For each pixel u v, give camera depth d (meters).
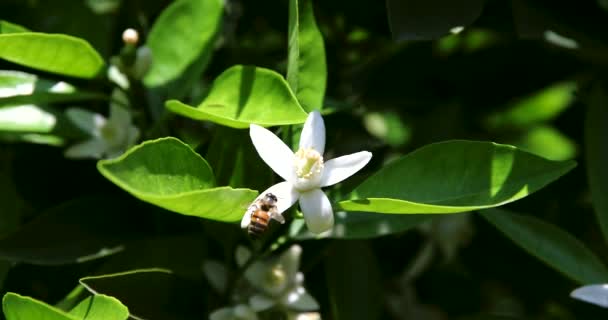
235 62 0.72
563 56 0.74
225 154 0.61
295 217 0.61
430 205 0.56
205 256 0.64
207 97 0.62
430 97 0.75
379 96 0.74
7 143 0.68
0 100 0.63
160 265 0.63
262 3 0.76
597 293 0.61
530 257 0.73
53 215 0.63
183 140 0.66
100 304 0.58
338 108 0.66
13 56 0.62
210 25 0.67
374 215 0.63
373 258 0.66
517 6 0.67
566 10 0.67
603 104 0.67
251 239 0.63
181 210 0.57
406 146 0.75
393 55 0.74
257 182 0.61
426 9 0.63
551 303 0.73
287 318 0.64
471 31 0.75
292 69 0.61
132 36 0.64
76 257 0.62
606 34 0.67
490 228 0.73
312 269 0.66
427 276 0.75
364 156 0.59
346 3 0.72
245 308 0.62
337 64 0.75
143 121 0.66
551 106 0.84
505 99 0.75
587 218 0.75
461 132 0.74
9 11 0.70
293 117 0.60
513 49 0.74
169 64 0.67
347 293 0.65
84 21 0.70
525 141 0.84
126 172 0.56
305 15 0.61
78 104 0.69
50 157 0.67
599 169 0.66
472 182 0.59
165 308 0.61
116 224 0.64
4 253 0.61
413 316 0.74
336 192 0.62
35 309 0.58
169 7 0.67
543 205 0.73
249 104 0.61
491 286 0.76
